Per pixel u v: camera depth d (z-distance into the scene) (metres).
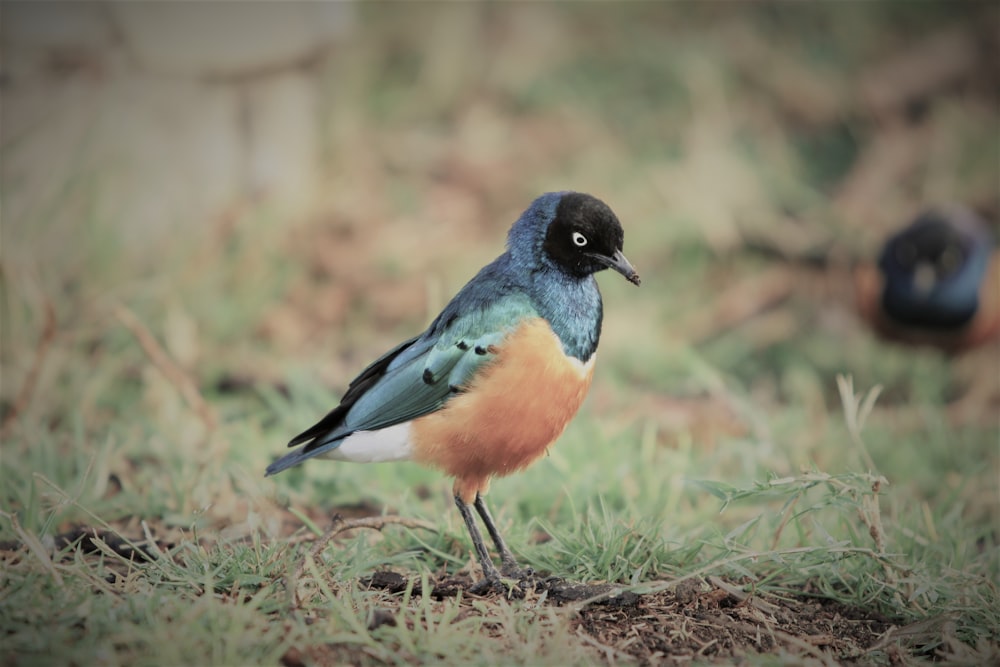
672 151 17.89
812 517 8.29
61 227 13.69
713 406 12.38
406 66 19.48
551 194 8.02
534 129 18.34
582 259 7.86
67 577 6.84
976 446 11.60
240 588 7.16
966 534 9.12
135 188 14.59
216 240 14.55
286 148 15.81
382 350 13.39
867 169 17.94
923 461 11.21
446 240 15.74
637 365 13.26
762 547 8.33
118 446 10.05
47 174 13.91
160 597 6.63
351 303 14.34
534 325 7.77
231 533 8.16
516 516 8.83
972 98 19.16
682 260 15.85
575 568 7.87
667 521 8.83
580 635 6.76
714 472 10.21
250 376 12.23
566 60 19.72
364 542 7.70
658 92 18.95
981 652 6.80
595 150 17.83
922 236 14.31
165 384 11.12
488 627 6.89
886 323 14.57
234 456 9.84
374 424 7.91
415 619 6.55
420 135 18.11
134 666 5.92
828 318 15.17
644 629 6.98
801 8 20.44
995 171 17.69
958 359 14.74
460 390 7.74
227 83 15.13
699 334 14.59
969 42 19.80
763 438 10.77
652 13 20.58
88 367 11.80
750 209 16.39
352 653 6.34
